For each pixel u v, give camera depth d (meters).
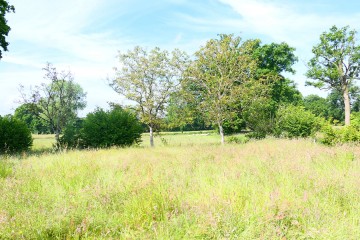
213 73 25.14
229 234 3.55
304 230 3.73
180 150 14.49
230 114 23.92
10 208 4.58
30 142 23.23
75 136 22.84
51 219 4.02
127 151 14.94
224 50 23.20
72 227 3.89
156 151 14.57
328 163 8.53
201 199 4.87
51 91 26.34
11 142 21.62
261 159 9.32
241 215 4.11
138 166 8.70
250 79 24.92
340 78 44.56
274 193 4.88
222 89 23.84
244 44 24.81
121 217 4.29
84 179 6.90
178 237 3.61
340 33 42.69
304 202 4.67
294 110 26.48
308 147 13.82
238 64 24.02
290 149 12.91
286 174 6.75
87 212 4.37
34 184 6.34
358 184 5.72
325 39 44.03
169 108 26.50
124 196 5.19
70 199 5.14
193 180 6.46
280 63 40.41
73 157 11.37
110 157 11.48
